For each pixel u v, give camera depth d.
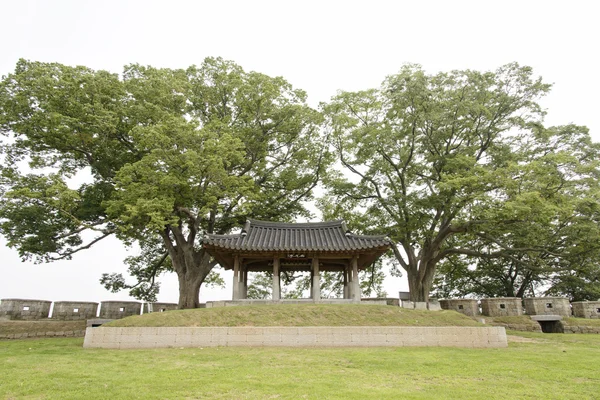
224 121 28.53
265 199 29.91
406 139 31.80
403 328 15.77
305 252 21.11
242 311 18.05
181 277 27.53
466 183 25.22
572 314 28.19
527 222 25.42
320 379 9.83
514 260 29.19
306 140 31.14
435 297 41.62
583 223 23.92
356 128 30.91
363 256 22.62
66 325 24.41
